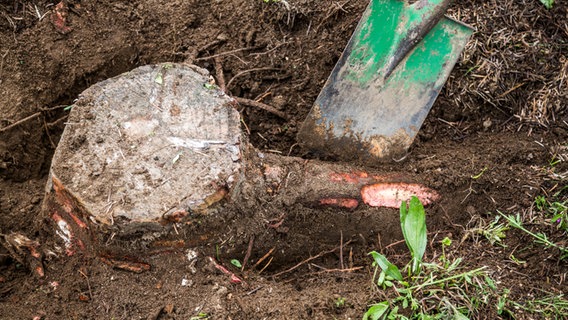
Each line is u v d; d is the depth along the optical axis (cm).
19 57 220
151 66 204
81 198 192
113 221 192
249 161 206
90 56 224
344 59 216
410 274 197
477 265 202
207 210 196
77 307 198
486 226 207
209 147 197
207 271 200
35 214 209
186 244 199
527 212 208
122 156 195
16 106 216
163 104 200
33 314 198
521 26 226
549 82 222
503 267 201
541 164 214
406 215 200
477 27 226
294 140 225
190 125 199
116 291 198
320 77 226
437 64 215
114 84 201
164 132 198
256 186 204
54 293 200
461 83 222
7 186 213
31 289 201
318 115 217
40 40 222
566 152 215
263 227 204
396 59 214
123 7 228
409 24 213
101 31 225
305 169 210
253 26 229
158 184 194
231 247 202
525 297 197
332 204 207
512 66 223
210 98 202
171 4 230
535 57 224
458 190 211
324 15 227
